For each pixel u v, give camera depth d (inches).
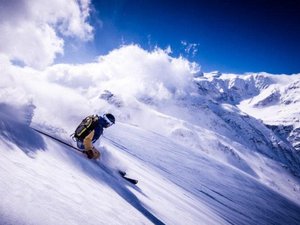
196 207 438.9
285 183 6963.6
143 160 952.3
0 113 142.3
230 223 533.0
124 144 1419.8
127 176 258.4
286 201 3880.4
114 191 167.8
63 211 84.7
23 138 138.4
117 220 110.0
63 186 108.8
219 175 2770.7
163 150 2561.5
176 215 237.8
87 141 188.4
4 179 81.3
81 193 114.7
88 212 97.1
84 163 177.3
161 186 422.9
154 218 165.6
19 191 79.7
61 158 155.0
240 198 1700.3
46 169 117.6
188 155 3518.7
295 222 1957.4
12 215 66.4
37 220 70.7
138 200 190.2
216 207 725.3
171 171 1145.4
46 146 154.5
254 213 1277.1
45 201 83.7
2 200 69.9
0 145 109.7
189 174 1487.5
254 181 4507.9
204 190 1080.8
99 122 190.7
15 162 102.5
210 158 4953.3
